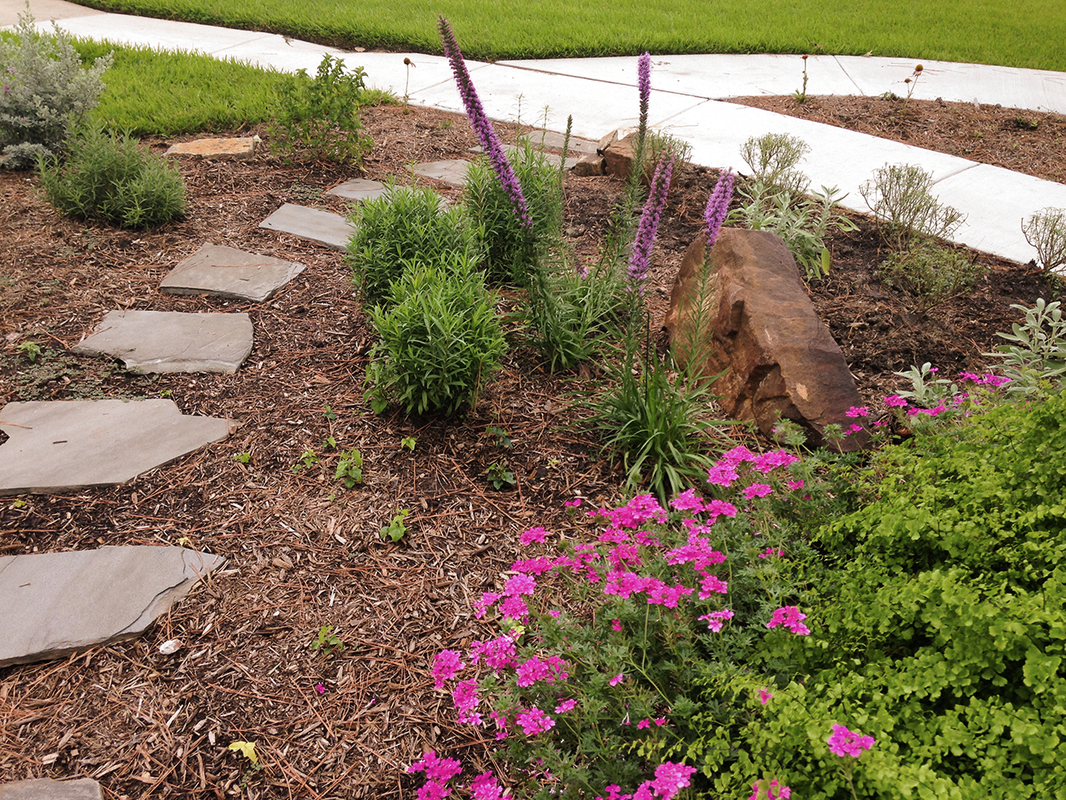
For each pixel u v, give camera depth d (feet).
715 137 20.62
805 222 15.29
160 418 10.66
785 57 28.89
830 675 5.70
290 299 13.38
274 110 18.71
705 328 11.56
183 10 30.83
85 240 14.56
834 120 22.04
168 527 9.09
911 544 6.75
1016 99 24.77
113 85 21.85
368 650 7.95
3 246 14.15
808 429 10.16
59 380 11.24
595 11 33.06
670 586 7.17
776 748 5.23
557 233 14.28
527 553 9.06
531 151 14.93
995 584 6.05
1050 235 14.10
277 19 29.55
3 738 6.97
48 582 8.29
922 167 19.03
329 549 9.00
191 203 16.31
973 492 6.84
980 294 13.98
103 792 6.61
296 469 10.03
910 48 29.91
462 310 10.77
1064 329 12.32
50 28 28.17
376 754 7.05
